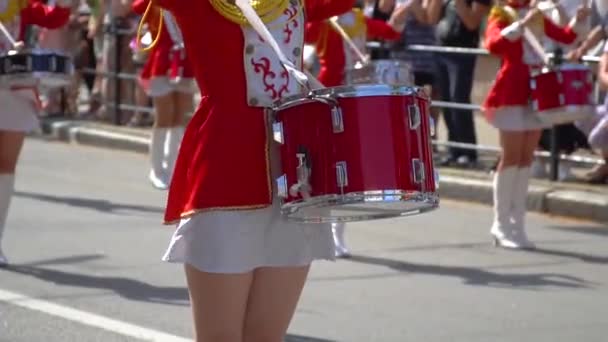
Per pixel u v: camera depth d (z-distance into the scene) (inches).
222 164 332.5
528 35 711.7
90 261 689.6
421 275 671.8
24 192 922.7
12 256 699.4
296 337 539.5
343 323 565.0
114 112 1243.2
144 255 706.8
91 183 973.8
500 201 751.7
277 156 337.7
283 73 339.6
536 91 716.0
